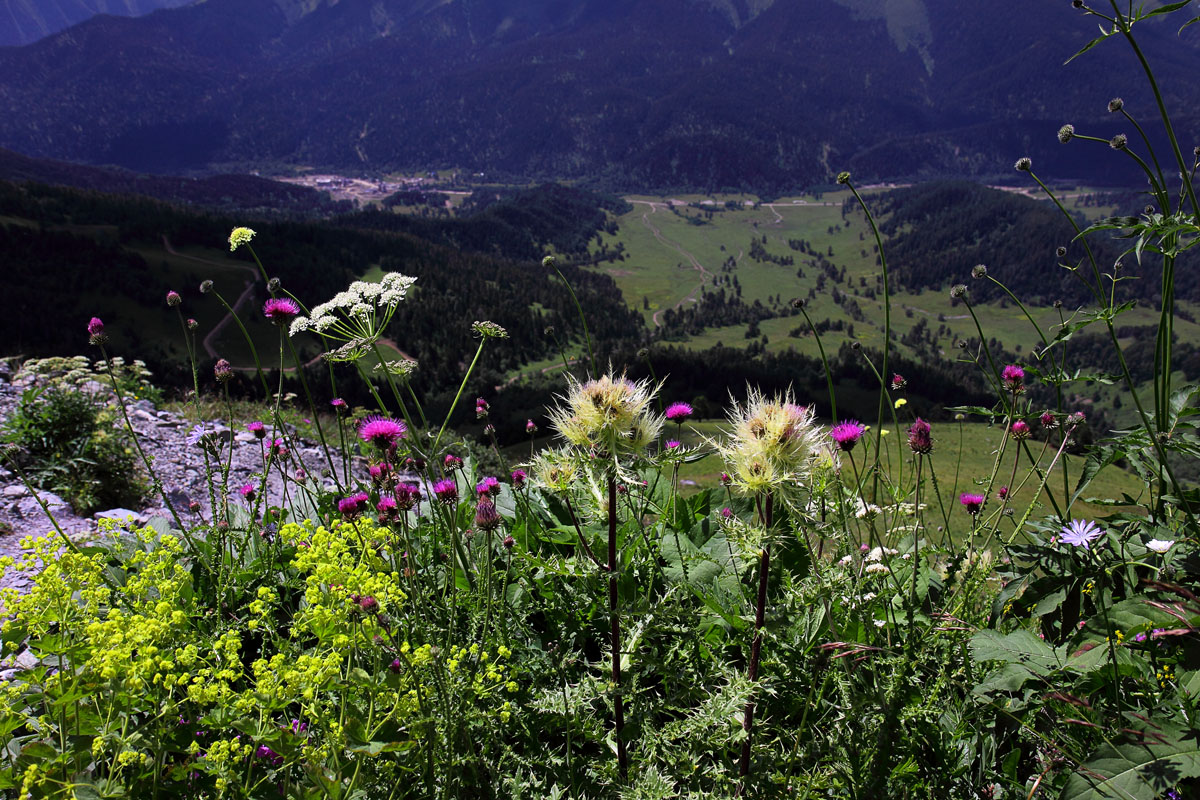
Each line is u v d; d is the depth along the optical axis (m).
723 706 2.22
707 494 5.04
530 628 3.50
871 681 2.61
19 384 12.23
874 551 3.24
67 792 2.05
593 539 3.82
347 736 2.18
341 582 2.41
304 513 4.83
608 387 2.25
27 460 8.95
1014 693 2.79
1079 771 2.11
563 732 2.85
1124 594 2.98
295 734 2.17
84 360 12.69
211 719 2.12
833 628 2.32
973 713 2.62
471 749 2.42
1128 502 3.22
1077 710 2.38
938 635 2.96
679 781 2.51
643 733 2.48
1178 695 2.27
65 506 8.27
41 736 2.29
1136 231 2.95
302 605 2.92
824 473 2.23
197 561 3.91
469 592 3.44
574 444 2.39
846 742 2.35
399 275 3.93
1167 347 3.14
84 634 2.36
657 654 2.68
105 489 9.04
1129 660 2.40
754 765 2.32
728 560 3.77
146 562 2.88
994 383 3.62
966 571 3.31
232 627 3.16
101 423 9.54
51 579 2.34
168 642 2.61
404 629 2.88
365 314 3.92
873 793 2.25
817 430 2.11
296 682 2.08
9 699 2.21
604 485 2.31
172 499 9.44
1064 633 2.91
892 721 2.34
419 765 2.40
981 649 2.63
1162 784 1.99
